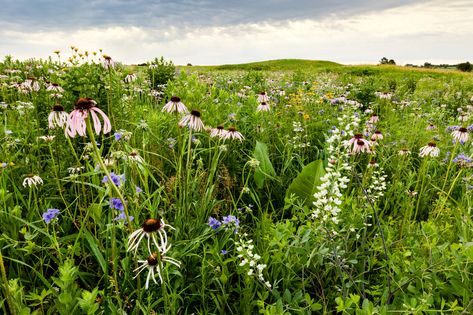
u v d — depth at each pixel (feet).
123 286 7.98
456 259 7.15
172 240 9.43
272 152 17.72
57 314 7.47
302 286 8.61
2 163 10.93
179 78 24.58
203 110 18.72
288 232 8.67
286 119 21.43
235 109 20.07
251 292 8.32
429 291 7.31
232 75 49.42
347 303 6.35
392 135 20.35
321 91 32.78
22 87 18.93
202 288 8.14
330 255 8.28
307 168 13.06
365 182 12.73
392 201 13.29
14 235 8.82
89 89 16.84
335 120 20.79
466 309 6.36
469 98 38.09
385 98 32.04
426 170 14.97
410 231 10.85
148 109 20.24
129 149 11.53
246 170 15.56
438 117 28.58
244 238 10.25
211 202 11.22
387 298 7.65
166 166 14.17
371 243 9.67
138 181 11.68
